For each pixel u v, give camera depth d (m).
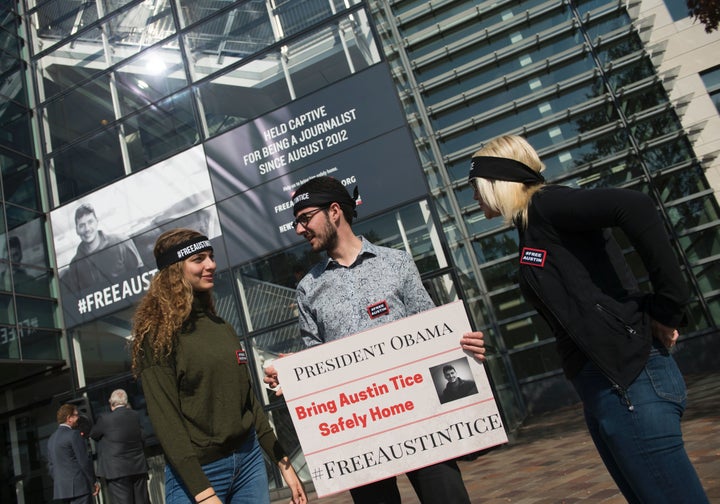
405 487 6.15
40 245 10.58
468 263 11.31
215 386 1.96
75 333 10.04
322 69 9.44
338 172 8.80
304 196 2.16
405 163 8.47
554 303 1.59
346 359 2.01
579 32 13.96
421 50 15.05
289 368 2.05
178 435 1.81
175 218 9.66
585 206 1.52
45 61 11.85
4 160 10.67
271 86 9.70
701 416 5.89
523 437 8.50
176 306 1.97
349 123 8.92
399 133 8.59
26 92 11.72
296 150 9.10
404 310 2.11
